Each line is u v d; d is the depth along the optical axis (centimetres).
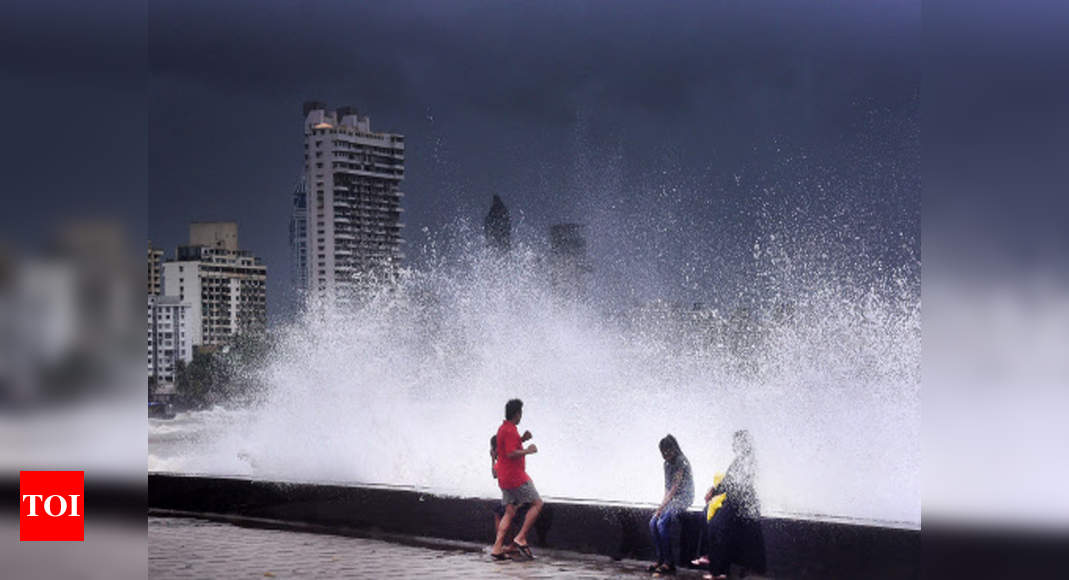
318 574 983
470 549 1138
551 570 1002
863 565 851
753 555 913
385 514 1241
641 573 984
